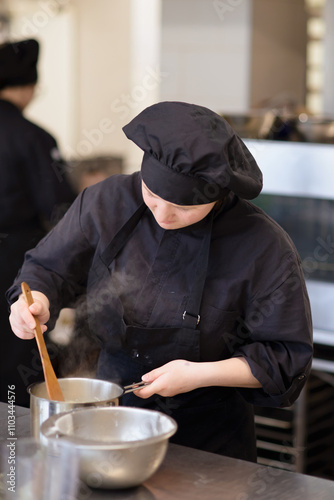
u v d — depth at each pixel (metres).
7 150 2.86
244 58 4.12
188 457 1.30
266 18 4.14
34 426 1.25
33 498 1.07
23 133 2.88
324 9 4.14
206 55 4.22
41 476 1.06
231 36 4.14
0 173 2.85
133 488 1.17
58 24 4.09
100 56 4.24
